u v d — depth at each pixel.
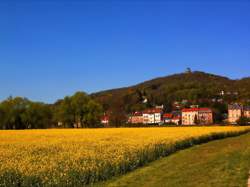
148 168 24.14
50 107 115.94
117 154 24.20
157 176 20.62
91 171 19.31
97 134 46.22
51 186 16.81
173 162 27.22
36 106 111.38
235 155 30.12
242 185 17.05
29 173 17.09
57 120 113.62
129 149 26.98
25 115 109.31
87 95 115.81
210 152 34.28
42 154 23.62
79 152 24.42
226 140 52.59
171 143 35.00
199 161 27.22
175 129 62.84
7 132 53.81
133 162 24.16
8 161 19.88
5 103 110.06
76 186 18.03
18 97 111.88
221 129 65.12
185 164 25.61
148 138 38.44
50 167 18.48
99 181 19.73
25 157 21.78
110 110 184.75
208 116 191.25
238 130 67.00
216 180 18.56
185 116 193.88
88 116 111.12
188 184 17.89
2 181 16.52
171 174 21.11
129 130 59.19
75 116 112.88
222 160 27.03
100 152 24.91
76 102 112.69
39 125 111.69
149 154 28.00
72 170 18.42
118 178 20.59
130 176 20.89
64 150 25.98
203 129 63.66
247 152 31.92
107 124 129.25
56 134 46.75
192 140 43.97
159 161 28.31
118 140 35.41
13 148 26.53
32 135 44.03
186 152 35.38
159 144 32.38
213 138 54.28
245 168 22.33
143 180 19.50
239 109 192.50
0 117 109.19
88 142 32.56
